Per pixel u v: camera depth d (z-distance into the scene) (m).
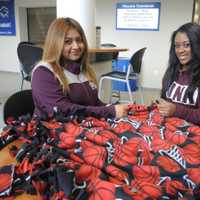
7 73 7.18
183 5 5.21
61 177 0.71
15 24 6.99
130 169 0.82
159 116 1.32
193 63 1.50
